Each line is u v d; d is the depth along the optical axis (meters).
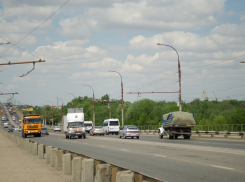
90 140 37.53
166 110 103.00
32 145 19.41
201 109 97.62
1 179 10.10
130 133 40.31
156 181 6.07
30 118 53.16
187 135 37.31
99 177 7.16
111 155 17.92
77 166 9.34
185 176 10.23
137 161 14.73
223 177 9.85
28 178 10.22
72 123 45.38
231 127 43.19
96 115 134.00
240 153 16.78
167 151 19.50
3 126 177.50
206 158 14.94
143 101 108.00
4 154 20.27
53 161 13.45
